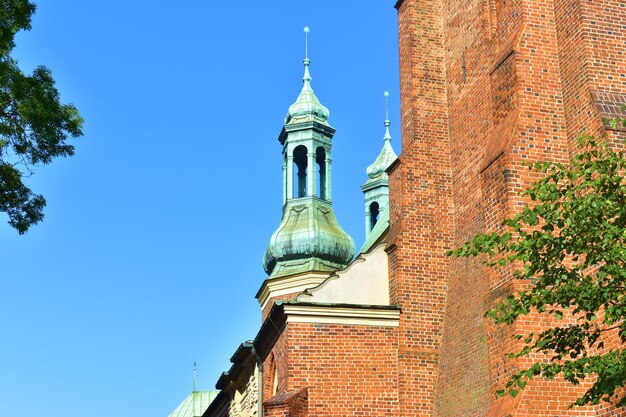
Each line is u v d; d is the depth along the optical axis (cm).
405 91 3084
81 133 2328
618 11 2348
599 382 1452
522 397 2086
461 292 2747
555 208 1539
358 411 2745
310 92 5353
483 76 2770
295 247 5056
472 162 2808
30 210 2308
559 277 1538
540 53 2414
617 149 2167
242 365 3675
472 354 2592
